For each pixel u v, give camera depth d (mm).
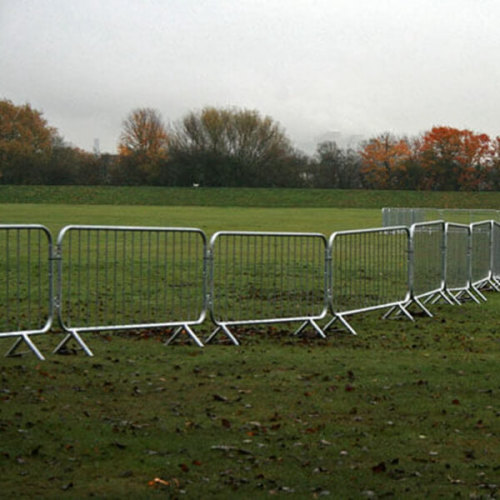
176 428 6551
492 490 5305
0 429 6363
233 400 7445
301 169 110375
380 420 6867
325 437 6383
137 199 89875
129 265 19203
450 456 5984
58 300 9398
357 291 13984
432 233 14078
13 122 107812
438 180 109000
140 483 5383
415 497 5180
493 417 6980
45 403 7176
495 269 17891
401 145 110000
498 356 9695
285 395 7648
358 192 96188
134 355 9438
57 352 9492
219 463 5770
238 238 28734
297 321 11969
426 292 13953
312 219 52188
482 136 107312
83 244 25250
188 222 45594
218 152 107375
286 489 5281
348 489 5309
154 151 108500
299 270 18891
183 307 13164
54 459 5781
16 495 5105
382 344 10461
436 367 8945
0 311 12289
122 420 6746
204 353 9617
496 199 94625
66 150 111625
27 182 107500
